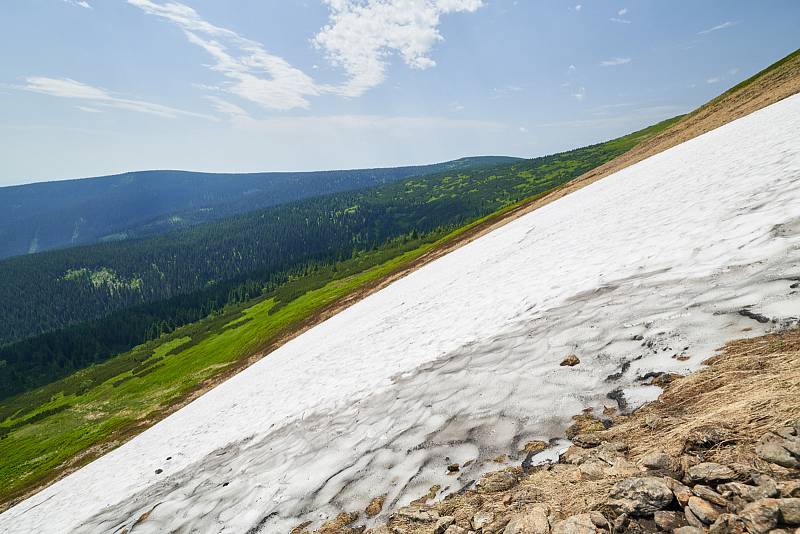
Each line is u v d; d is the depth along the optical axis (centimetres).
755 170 1159
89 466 2816
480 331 1040
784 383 340
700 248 799
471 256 2839
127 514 989
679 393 426
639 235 1127
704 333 514
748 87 5866
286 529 548
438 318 1483
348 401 1020
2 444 7006
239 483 816
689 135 4278
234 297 17400
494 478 427
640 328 605
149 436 2677
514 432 511
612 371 539
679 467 315
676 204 1252
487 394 644
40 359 14162
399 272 5272
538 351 707
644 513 285
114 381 9981
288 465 779
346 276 13550
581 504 324
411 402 780
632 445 379
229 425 1586
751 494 259
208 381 5250
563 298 928
